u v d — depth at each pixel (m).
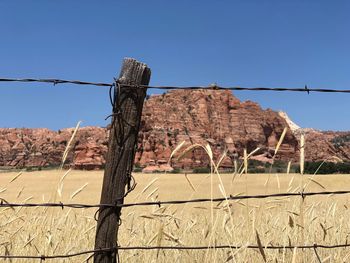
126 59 4.24
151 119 168.12
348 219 6.69
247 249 4.38
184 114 182.38
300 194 4.33
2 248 5.52
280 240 4.95
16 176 5.46
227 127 191.50
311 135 181.62
